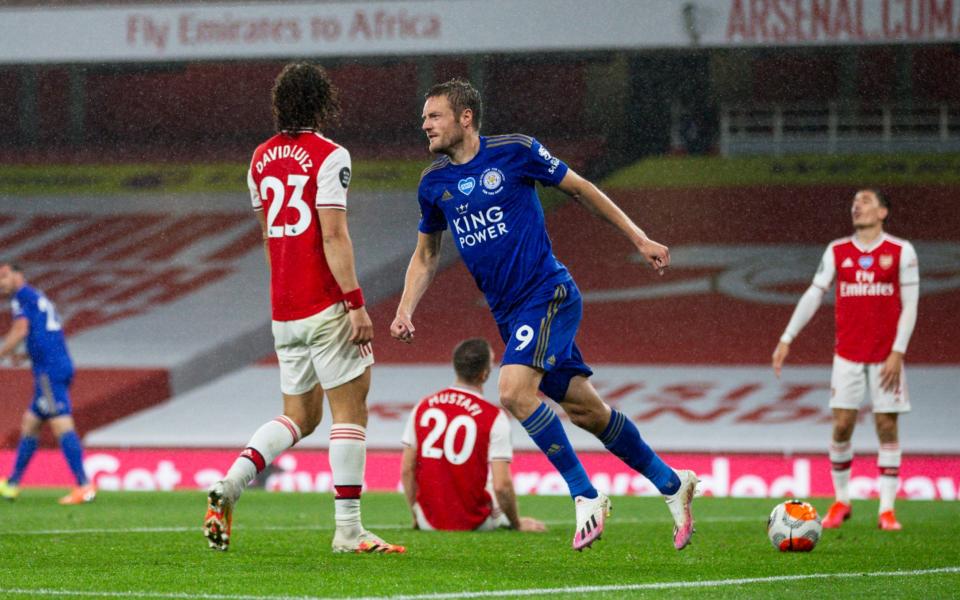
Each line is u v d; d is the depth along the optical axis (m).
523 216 18.67
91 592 14.89
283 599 14.22
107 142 91.38
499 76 83.88
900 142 84.25
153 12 76.44
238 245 82.12
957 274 74.50
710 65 83.75
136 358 69.06
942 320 70.50
